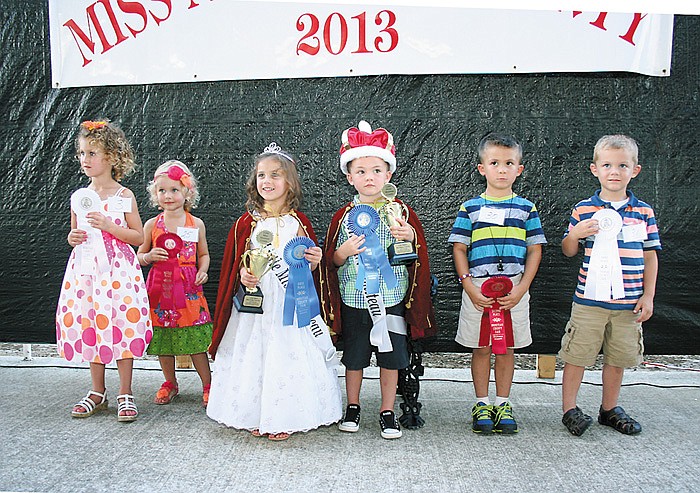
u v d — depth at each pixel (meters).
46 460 2.29
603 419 2.71
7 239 3.53
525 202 2.70
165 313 2.94
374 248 2.57
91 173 2.81
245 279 2.48
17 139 3.49
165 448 2.42
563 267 3.35
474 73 3.27
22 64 3.46
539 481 2.14
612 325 2.62
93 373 2.82
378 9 3.24
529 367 4.30
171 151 3.45
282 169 2.61
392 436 2.53
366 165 2.60
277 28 3.31
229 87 3.41
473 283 2.66
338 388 2.66
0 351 4.48
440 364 4.41
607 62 3.20
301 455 2.36
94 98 3.46
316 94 3.37
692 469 2.24
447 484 2.12
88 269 2.74
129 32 3.38
